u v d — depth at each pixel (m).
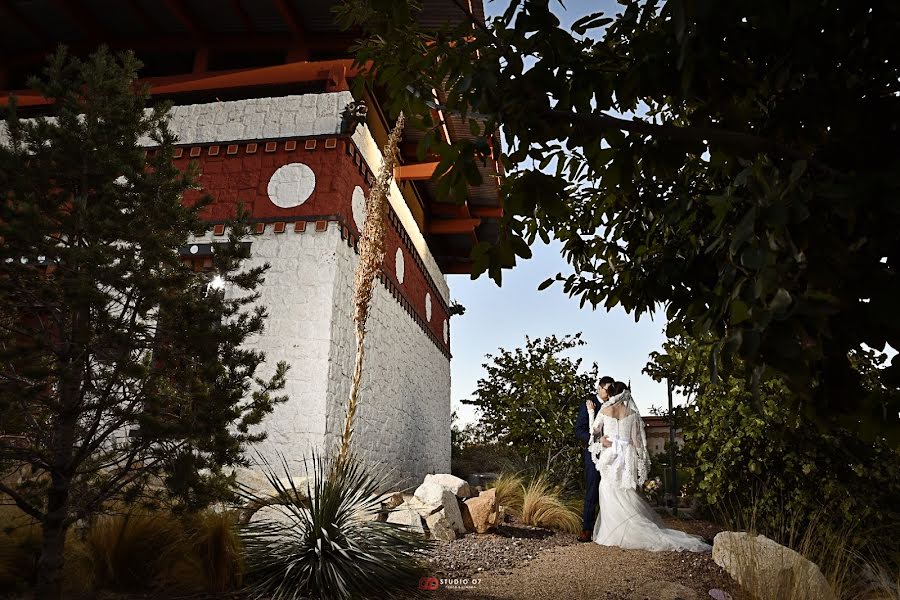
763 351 1.40
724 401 6.43
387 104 2.23
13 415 3.30
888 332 1.47
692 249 2.46
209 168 7.64
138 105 4.02
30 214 3.34
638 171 2.17
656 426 10.81
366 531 4.39
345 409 7.24
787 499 6.13
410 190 11.45
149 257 3.66
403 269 10.59
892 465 5.62
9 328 3.56
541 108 1.67
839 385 1.59
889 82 1.65
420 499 6.39
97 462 3.72
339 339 7.15
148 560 3.83
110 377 3.62
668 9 1.63
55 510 3.49
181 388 3.80
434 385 13.08
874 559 5.02
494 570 4.92
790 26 1.41
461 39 1.96
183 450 3.70
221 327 4.02
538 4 1.60
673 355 7.10
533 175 1.74
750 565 4.57
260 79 8.60
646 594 4.33
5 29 10.20
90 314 3.59
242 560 3.84
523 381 11.85
